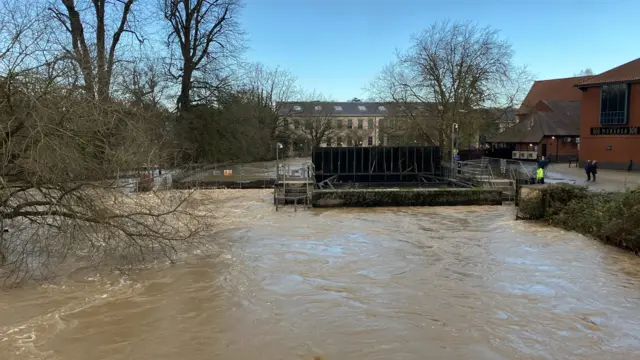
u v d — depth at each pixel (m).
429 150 28.73
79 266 9.73
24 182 8.78
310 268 9.98
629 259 10.65
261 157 57.94
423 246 12.02
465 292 8.46
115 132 9.59
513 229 14.20
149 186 11.16
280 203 20.27
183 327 6.91
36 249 9.84
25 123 8.09
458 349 6.23
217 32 32.84
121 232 10.43
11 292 8.28
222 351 6.18
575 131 51.31
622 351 6.18
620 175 32.09
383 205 19.27
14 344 6.30
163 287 8.66
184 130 30.06
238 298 8.11
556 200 15.38
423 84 36.88
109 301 7.92
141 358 5.97
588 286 8.77
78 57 9.64
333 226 14.85
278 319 7.21
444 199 19.50
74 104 8.55
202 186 21.70
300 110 79.75
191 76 33.00
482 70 35.62
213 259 10.60
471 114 36.19
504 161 26.34
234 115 34.19
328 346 6.32
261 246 11.98
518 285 8.85
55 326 6.89
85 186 8.94
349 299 8.09
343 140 89.88
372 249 11.70
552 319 7.22
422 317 7.30
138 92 20.44
